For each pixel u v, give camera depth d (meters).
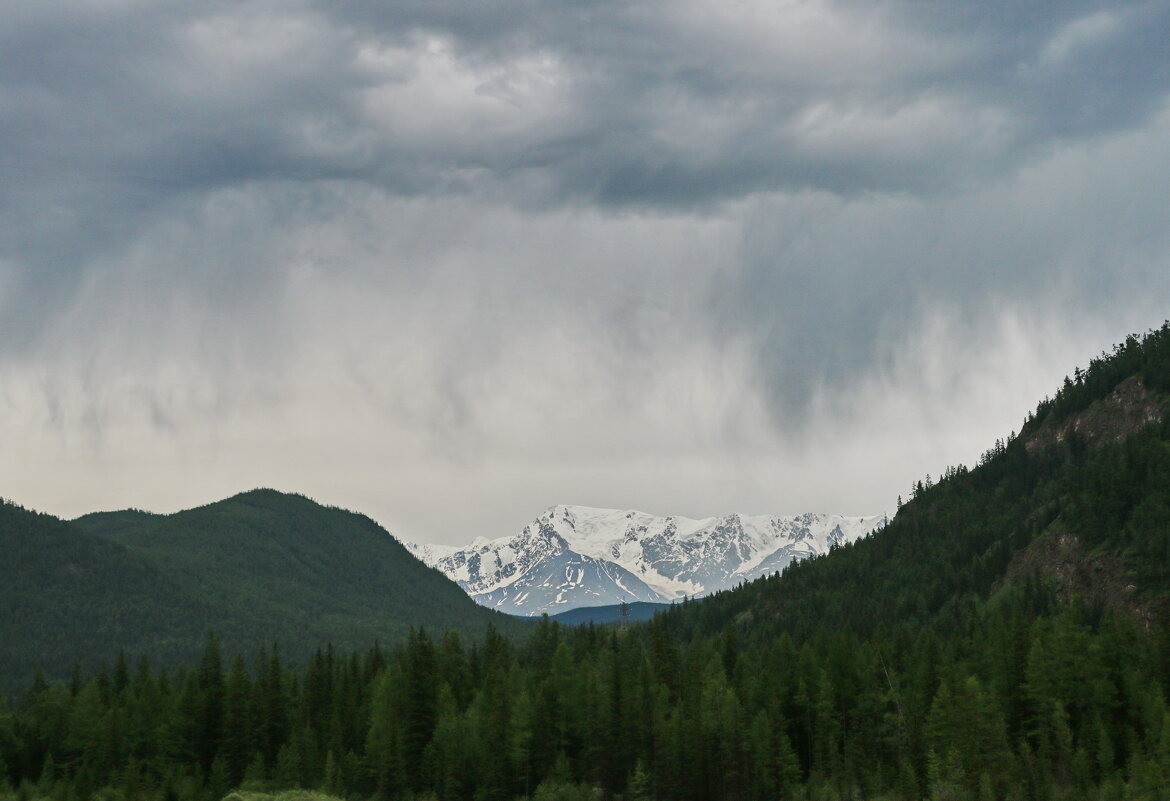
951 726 192.75
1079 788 178.25
